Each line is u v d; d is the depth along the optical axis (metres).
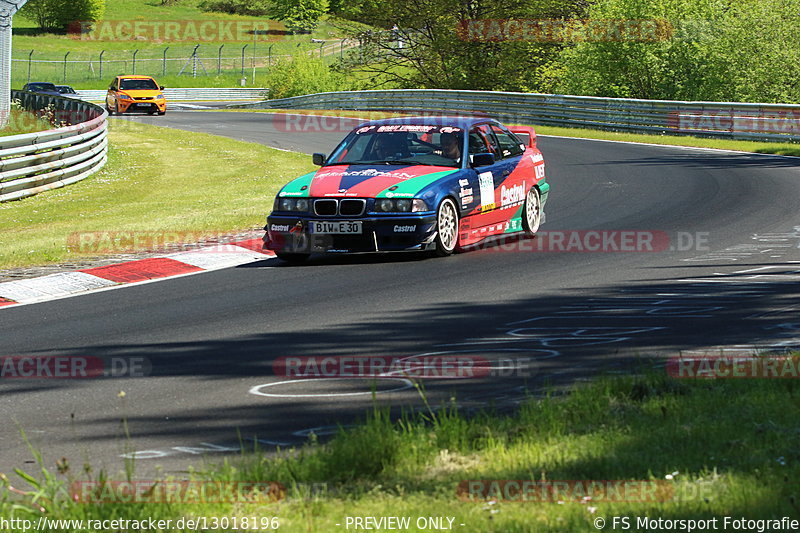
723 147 98.00
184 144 108.31
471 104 144.88
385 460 16.62
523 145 50.25
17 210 65.81
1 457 18.86
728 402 19.05
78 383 24.61
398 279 38.56
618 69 166.50
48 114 120.06
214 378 24.64
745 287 34.56
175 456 18.42
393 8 197.75
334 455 16.66
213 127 132.75
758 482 14.77
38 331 31.02
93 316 33.16
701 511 13.85
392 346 27.58
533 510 14.31
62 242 47.91
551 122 133.12
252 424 20.50
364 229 41.41
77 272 40.62
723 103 109.19
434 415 19.98
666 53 160.50
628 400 19.75
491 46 196.75
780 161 82.75
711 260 41.03
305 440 19.16
